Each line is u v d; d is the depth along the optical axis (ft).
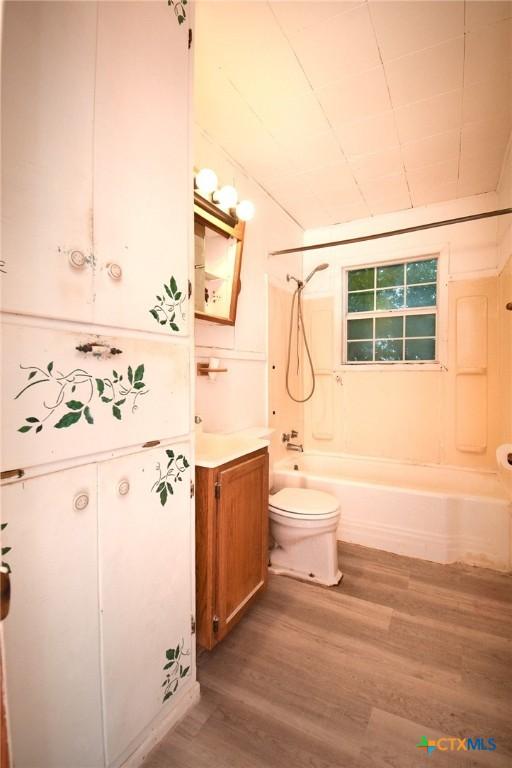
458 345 8.93
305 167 7.59
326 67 5.08
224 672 4.40
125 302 3.05
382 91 5.52
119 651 3.09
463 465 8.93
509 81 5.29
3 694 1.68
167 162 3.50
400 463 9.52
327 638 4.97
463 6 4.22
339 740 3.57
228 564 4.66
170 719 3.65
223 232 6.64
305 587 6.19
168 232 3.51
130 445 3.13
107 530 2.94
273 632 5.08
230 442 5.47
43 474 2.45
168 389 3.54
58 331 2.52
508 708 3.90
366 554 7.35
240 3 4.15
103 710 2.96
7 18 2.20
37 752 2.48
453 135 6.55
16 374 2.28
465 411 8.89
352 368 10.18
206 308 6.64
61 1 2.52
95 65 2.77
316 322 10.60
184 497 3.80
